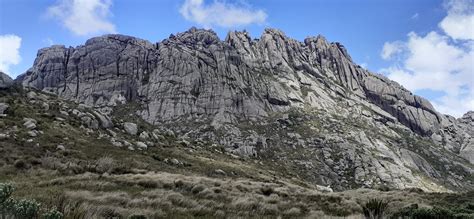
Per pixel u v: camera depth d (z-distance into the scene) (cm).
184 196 2312
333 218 1903
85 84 16900
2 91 5841
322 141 15062
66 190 2078
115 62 17888
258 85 19138
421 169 15450
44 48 18738
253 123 16062
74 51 18625
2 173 2698
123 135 6256
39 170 3034
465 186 15362
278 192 3353
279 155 13575
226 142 13625
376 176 12912
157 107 16050
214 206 2033
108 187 2505
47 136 4419
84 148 4512
